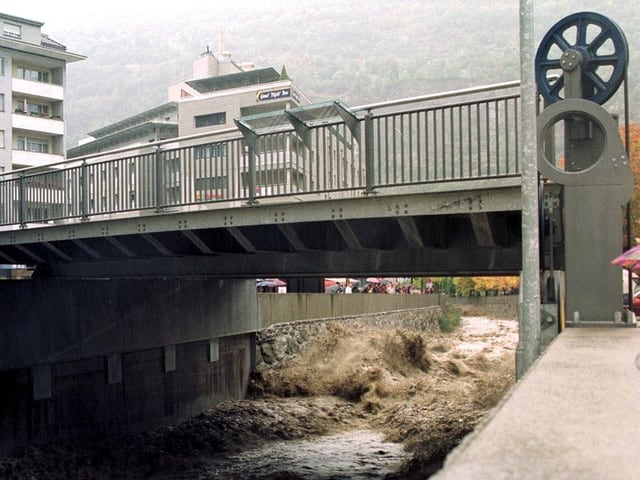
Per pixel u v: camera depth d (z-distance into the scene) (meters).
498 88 10.65
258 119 12.44
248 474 16.62
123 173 14.66
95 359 17.48
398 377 27.22
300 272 14.36
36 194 16.48
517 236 12.08
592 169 10.36
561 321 10.45
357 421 22.81
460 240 12.48
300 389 24.95
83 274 18.69
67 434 16.48
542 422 4.30
